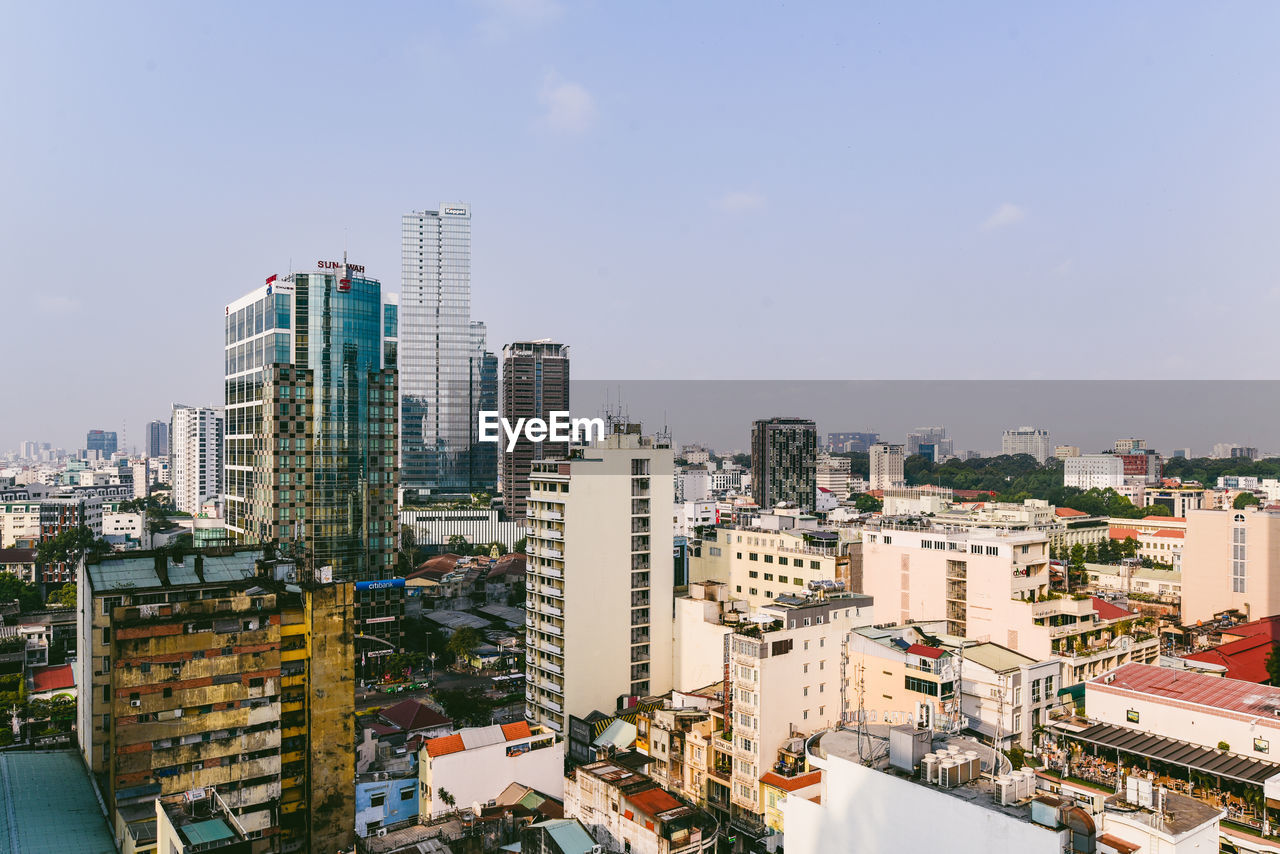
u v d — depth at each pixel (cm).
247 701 8975
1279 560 16288
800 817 7275
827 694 11000
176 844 6806
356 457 19438
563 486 13225
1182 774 8706
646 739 11900
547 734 10144
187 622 8688
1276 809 7662
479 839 7912
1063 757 9394
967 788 6159
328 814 9100
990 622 12912
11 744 12269
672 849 8212
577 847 7100
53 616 18300
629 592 13700
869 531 15100
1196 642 15212
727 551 16525
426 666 18538
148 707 8494
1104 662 12194
